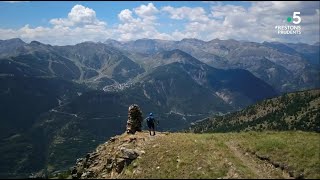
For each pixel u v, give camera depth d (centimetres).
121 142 6450
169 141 6134
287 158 5319
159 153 5694
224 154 5472
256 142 6091
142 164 5525
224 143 6166
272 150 5669
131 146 6162
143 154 5788
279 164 5241
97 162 6350
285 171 5103
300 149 5544
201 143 5944
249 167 5175
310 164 5031
